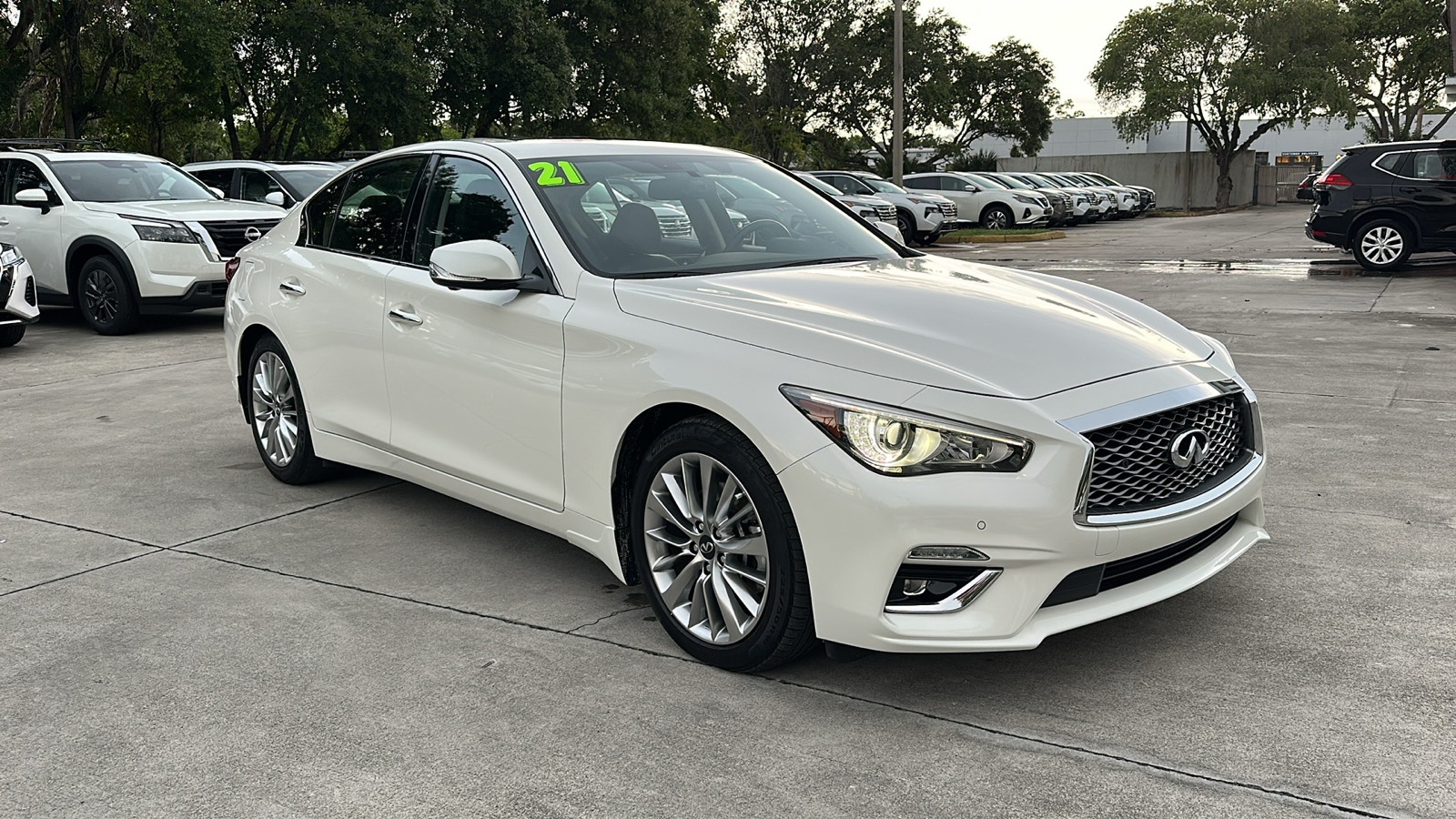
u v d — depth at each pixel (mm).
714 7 44750
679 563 3445
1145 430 3041
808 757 2787
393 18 28219
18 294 9594
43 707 3127
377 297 4445
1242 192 51219
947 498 2816
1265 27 47656
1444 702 2969
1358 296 11977
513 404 3824
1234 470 3346
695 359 3230
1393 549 4133
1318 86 47500
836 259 4125
